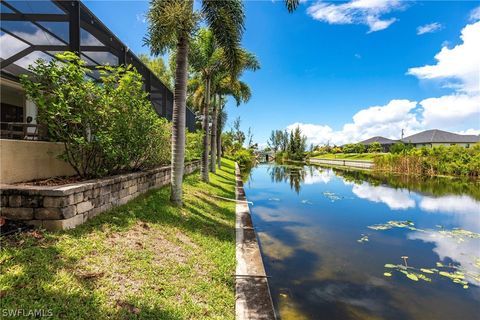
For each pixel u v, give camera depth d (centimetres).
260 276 360
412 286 424
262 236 644
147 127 538
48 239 278
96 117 435
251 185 1579
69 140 410
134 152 518
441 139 4016
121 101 469
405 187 1579
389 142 4856
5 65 490
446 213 957
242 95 1388
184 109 572
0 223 284
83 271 245
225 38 605
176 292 268
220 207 714
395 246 611
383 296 391
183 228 449
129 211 434
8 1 462
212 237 461
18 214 302
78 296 212
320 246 593
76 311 197
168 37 562
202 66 1008
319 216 873
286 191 1374
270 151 6744
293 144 5294
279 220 802
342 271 470
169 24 525
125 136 478
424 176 2145
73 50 481
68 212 314
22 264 227
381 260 527
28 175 371
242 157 3250
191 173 1177
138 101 507
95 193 377
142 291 250
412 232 723
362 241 637
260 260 416
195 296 275
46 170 404
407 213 949
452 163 2139
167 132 738
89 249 282
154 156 651
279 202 1076
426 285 429
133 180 514
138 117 510
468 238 678
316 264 495
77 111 408
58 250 262
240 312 277
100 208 391
